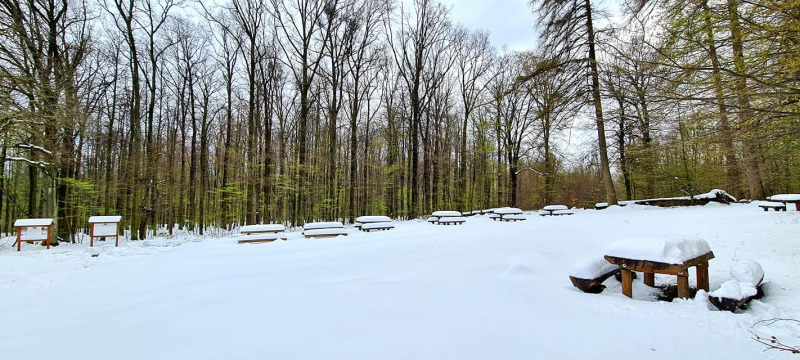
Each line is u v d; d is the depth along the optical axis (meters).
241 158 19.11
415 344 2.72
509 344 2.73
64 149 11.35
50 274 5.79
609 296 4.04
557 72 15.36
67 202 14.20
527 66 16.72
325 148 23.00
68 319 3.49
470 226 11.25
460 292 4.12
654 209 13.83
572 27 15.28
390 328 3.05
